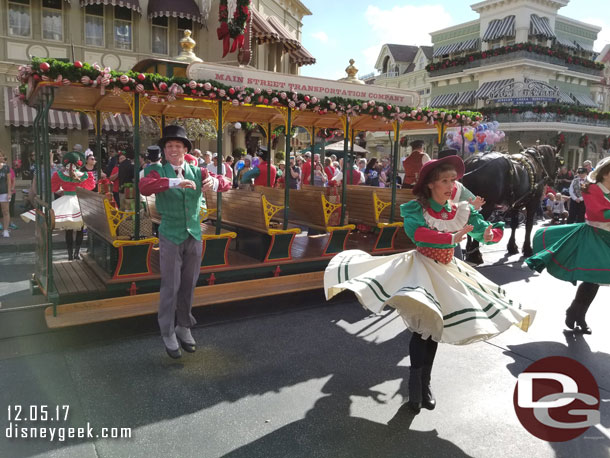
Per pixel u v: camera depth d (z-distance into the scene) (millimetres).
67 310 4359
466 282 3166
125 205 5375
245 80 4941
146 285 4719
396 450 2857
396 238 6758
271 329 4793
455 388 3662
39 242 4969
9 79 14719
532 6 29438
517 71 29188
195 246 3896
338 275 3209
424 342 3203
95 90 4828
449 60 32844
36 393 3422
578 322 4816
